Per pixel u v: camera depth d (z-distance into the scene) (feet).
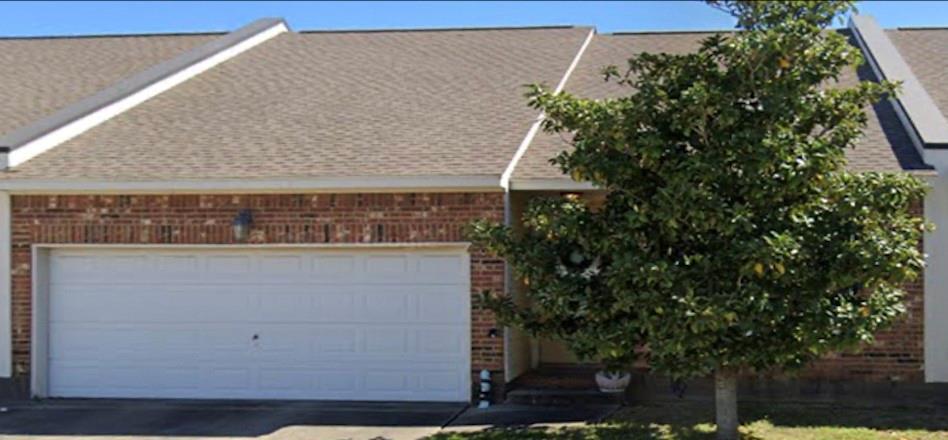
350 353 40.78
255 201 40.57
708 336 26.61
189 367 41.65
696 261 27.09
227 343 41.47
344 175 38.60
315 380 40.96
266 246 40.50
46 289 42.04
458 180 37.88
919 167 37.52
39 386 41.55
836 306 27.37
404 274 40.47
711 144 27.22
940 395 37.60
